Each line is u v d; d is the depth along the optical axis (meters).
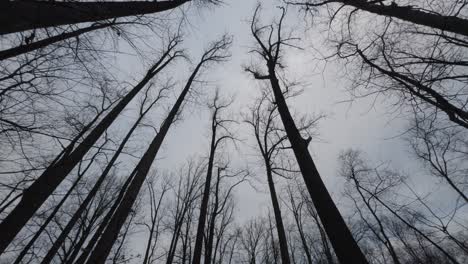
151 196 15.39
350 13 4.64
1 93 2.71
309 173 4.64
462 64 3.07
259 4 8.99
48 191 4.73
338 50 4.64
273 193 9.60
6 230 4.07
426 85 3.47
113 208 9.15
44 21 2.69
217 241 17.02
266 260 22.50
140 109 11.66
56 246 8.57
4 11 2.45
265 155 10.30
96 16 3.08
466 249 9.36
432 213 9.80
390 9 3.92
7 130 2.71
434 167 8.83
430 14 3.52
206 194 10.41
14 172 2.72
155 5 3.86
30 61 2.88
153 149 7.60
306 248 17.58
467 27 3.14
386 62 3.83
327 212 4.00
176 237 14.73
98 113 7.59
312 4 4.82
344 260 3.44
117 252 12.30
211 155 11.65
